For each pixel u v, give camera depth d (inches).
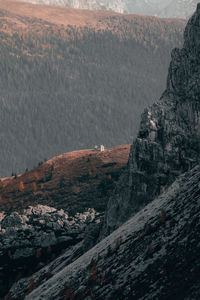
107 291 3494.1
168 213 4101.9
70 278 4547.2
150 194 6688.0
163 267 3198.8
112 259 4158.5
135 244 4028.1
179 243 3358.8
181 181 4763.8
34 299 4877.0
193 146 6422.2
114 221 6948.8
